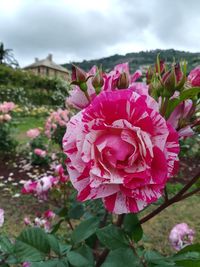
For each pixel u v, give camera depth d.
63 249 1.14
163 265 0.91
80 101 0.94
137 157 0.70
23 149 7.00
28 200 4.36
